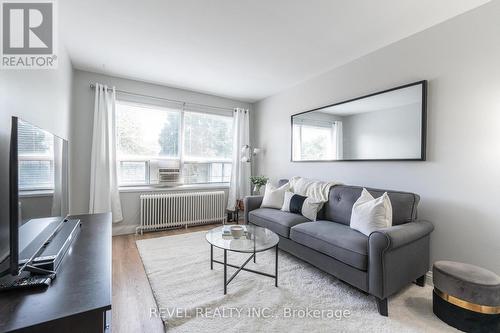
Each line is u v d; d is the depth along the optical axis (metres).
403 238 1.69
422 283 2.03
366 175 2.69
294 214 2.79
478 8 1.86
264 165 4.46
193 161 4.14
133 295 1.87
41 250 1.20
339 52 2.65
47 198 1.36
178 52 2.68
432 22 2.07
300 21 2.07
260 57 2.79
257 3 1.84
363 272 1.75
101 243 1.43
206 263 2.45
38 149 1.21
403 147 2.31
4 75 1.21
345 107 2.89
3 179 1.09
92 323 0.79
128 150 3.60
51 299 0.83
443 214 2.06
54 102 2.12
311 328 1.50
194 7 1.89
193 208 3.87
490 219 1.81
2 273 0.94
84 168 3.24
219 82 3.65
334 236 1.99
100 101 3.27
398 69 2.38
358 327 1.52
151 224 3.54
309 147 3.43
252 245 1.93
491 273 1.55
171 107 3.89
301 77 3.42
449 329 1.50
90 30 2.24
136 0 1.81
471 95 1.90
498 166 1.78
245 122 4.55
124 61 2.92
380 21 2.06
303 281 2.10
